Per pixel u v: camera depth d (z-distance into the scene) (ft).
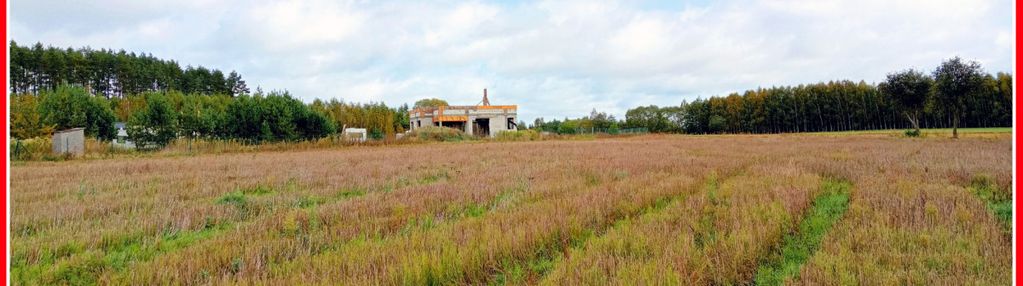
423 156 63.62
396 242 16.72
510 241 16.29
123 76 252.01
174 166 48.01
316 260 14.87
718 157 55.62
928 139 94.94
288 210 23.82
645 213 22.41
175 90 257.34
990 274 12.67
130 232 18.74
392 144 108.78
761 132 263.49
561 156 60.75
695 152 66.95
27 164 51.42
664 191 27.37
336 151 80.69
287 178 36.60
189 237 19.04
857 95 234.38
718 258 14.57
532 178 36.19
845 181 32.53
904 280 12.90
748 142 101.81
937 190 25.11
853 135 143.13
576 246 17.20
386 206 24.00
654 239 16.55
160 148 80.84
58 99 100.68
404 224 20.39
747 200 23.58
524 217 20.53
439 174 41.14
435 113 185.88
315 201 27.09
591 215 20.61
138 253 16.52
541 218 19.67
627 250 15.98
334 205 24.38
